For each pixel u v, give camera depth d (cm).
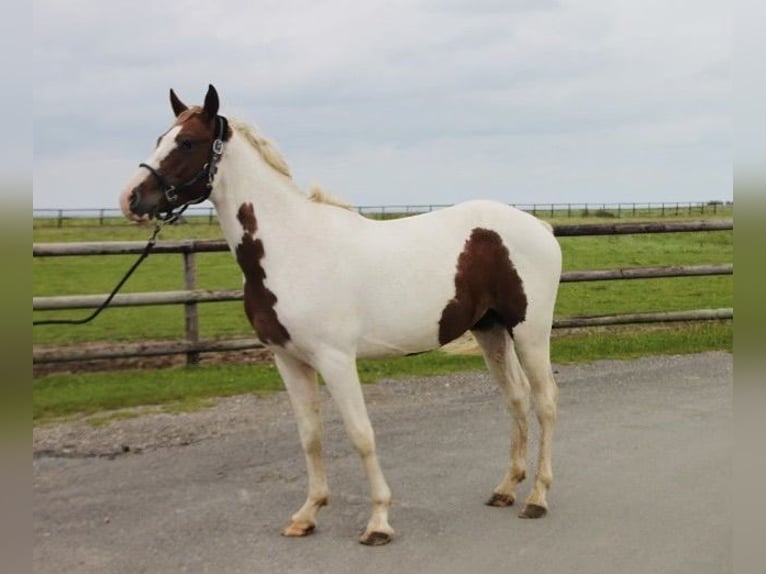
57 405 684
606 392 733
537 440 589
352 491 491
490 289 446
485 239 443
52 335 1083
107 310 1334
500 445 579
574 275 937
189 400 706
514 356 473
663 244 2416
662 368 830
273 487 498
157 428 624
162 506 466
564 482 496
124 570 380
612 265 1786
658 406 679
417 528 429
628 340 964
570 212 4597
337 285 402
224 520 444
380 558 390
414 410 682
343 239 412
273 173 417
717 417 637
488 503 462
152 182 388
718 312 984
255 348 834
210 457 556
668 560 379
